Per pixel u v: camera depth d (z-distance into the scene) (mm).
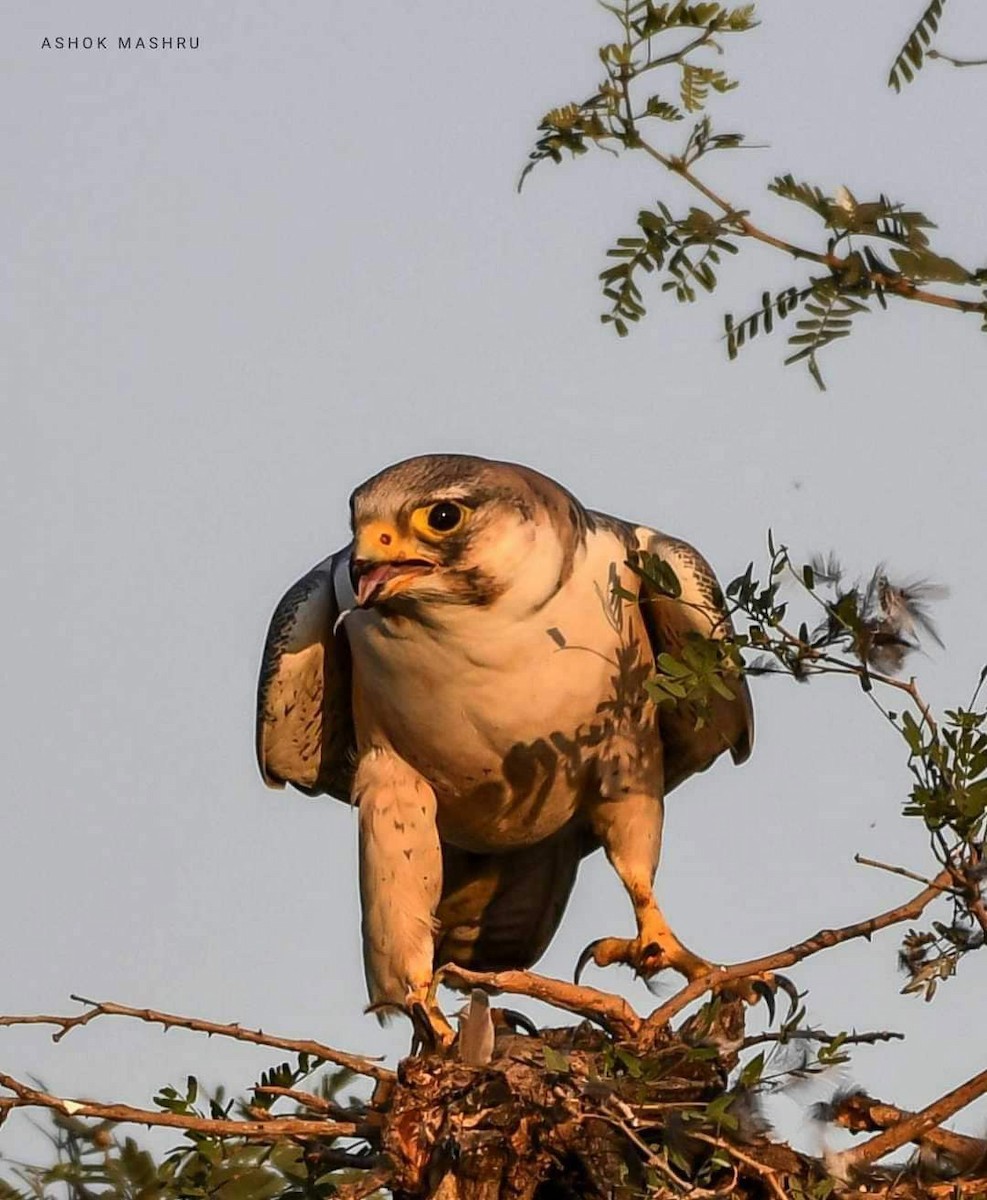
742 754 13422
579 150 8781
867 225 8227
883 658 9766
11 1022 10047
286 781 14219
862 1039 9320
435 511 12125
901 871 9289
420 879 13102
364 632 12836
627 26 8664
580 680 12695
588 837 14023
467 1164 9680
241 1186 10633
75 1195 10609
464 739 12875
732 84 8672
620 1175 9438
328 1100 10922
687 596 12703
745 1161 9070
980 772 8977
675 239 8789
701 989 9867
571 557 12523
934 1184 9500
